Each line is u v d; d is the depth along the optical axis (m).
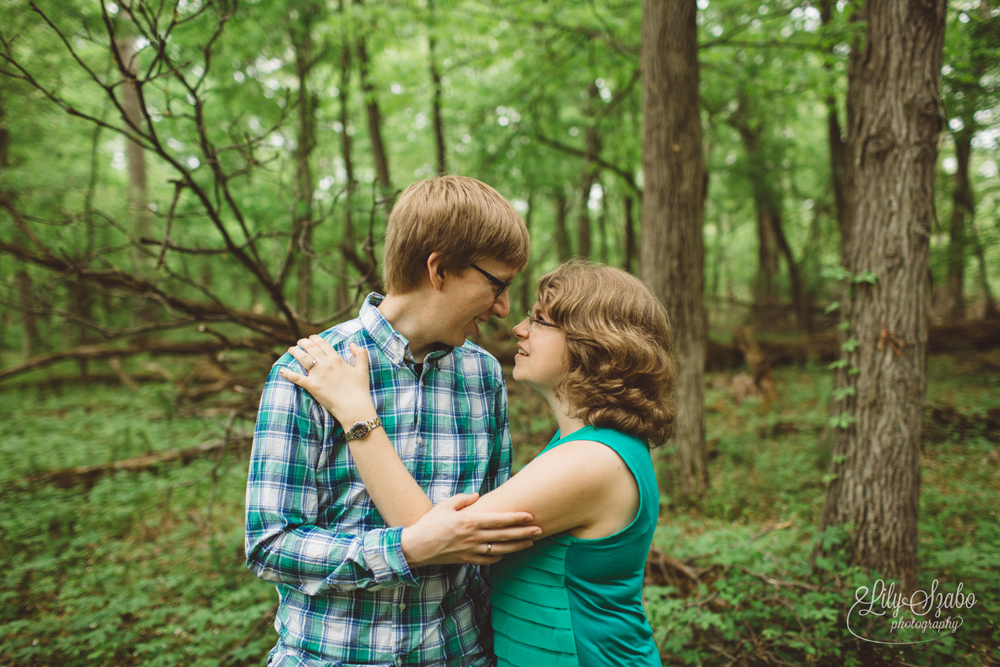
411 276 1.14
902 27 2.71
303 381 1.07
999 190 9.08
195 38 4.07
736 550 3.10
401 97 8.50
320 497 1.12
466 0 7.27
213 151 2.78
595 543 1.13
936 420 6.77
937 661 2.41
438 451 1.20
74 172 6.64
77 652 2.74
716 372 10.81
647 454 1.21
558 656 1.14
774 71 7.61
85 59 5.45
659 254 4.77
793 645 2.38
